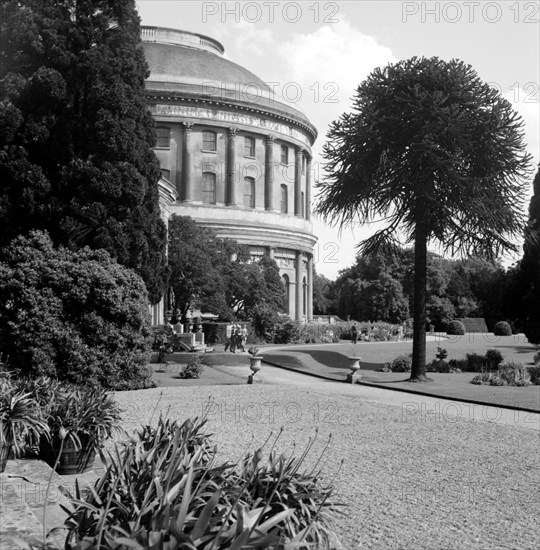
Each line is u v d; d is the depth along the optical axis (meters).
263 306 53.91
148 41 81.62
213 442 12.27
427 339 59.56
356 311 82.69
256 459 5.41
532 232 28.52
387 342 55.97
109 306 20.41
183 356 35.03
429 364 31.61
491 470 10.70
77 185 23.92
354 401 19.30
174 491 4.20
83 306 20.36
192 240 52.06
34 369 19.48
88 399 10.19
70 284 20.14
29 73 25.33
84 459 9.44
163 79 71.69
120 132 24.59
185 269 50.06
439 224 28.23
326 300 103.00
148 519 4.20
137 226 24.66
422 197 26.84
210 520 3.89
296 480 5.46
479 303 83.56
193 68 74.56
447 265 84.12
